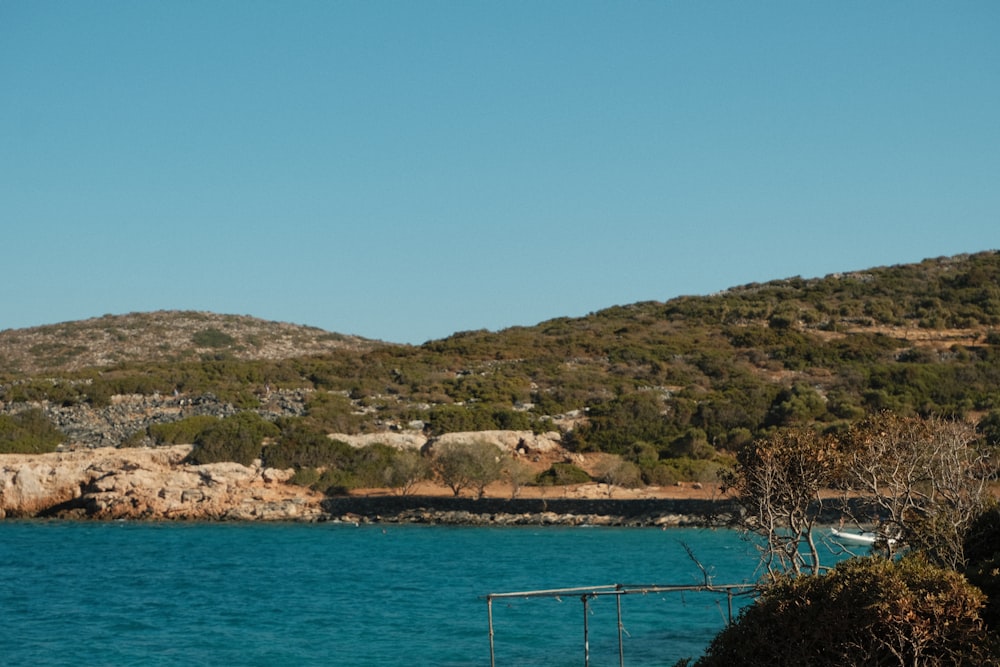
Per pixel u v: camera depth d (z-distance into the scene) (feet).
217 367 443.73
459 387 402.72
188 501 301.84
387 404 379.14
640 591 91.35
